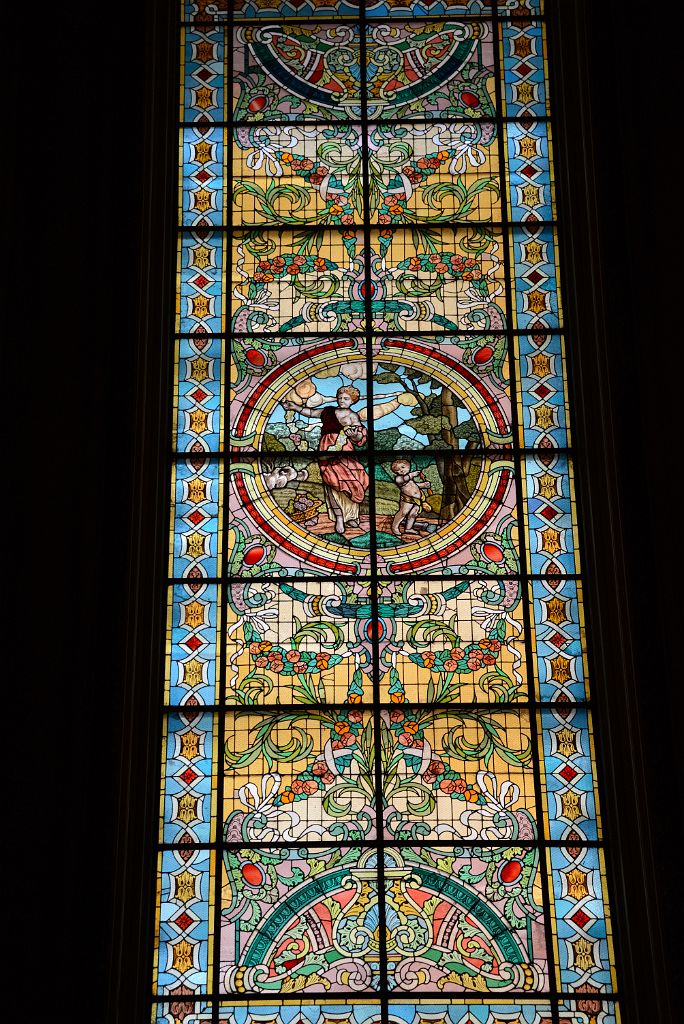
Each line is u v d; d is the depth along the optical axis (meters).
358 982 5.26
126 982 5.09
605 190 6.24
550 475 6.08
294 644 5.82
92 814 5.18
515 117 6.77
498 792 5.55
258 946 5.32
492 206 6.59
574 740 5.63
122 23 6.46
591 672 5.72
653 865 5.15
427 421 6.21
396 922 5.36
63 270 5.90
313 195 6.63
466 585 5.91
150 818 5.44
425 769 5.60
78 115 6.18
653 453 5.72
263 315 6.40
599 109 6.38
